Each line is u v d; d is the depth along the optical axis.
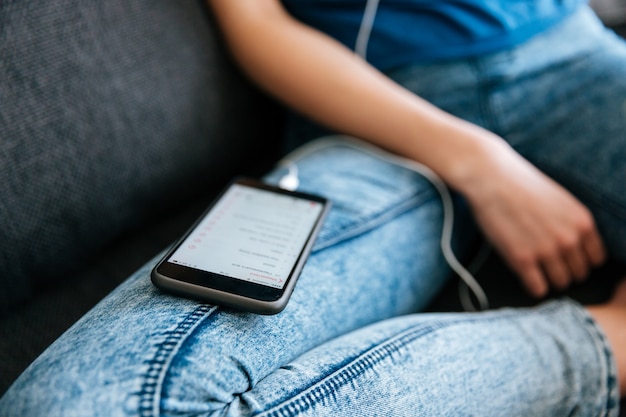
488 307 0.58
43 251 0.50
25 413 0.29
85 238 0.54
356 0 0.62
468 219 0.63
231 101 0.65
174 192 0.62
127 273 0.57
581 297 0.58
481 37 0.60
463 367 0.40
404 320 0.44
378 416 0.35
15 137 0.46
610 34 0.67
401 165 0.59
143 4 0.55
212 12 0.63
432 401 0.37
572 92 0.61
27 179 0.47
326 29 0.67
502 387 0.41
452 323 0.44
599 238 0.59
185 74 0.59
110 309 0.36
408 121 0.58
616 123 0.57
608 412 0.44
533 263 0.57
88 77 0.50
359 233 0.49
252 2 0.63
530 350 0.44
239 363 0.34
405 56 0.63
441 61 0.62
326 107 0.61
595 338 0.47
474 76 0.62
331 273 0.44
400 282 0.51
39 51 0.46
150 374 0.30
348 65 0.61
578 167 0.59
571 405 0.43
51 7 0.47
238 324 0.36
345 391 0.35
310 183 0.56
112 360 0.31
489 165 0.56
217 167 0.66
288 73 0.61
